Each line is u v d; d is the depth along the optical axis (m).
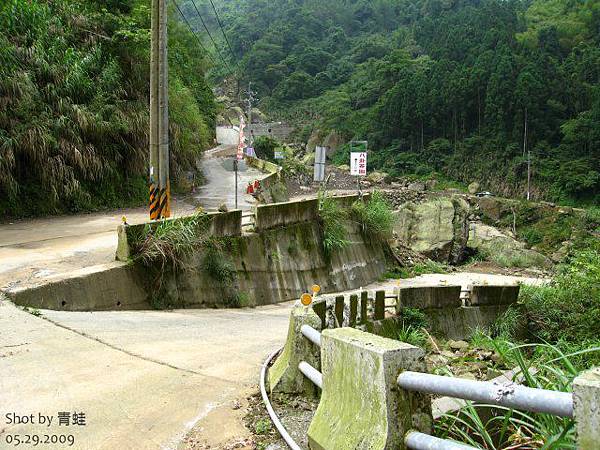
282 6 126.25
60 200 18.17
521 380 4.82
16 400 4.49
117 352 6.00
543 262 31.19
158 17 13.20
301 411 4.33
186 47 37.78
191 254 11.27
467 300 12.41
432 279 21.08
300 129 90.88
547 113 62.25
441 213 33.53
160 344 6.62
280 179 29.88
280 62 110.62
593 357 8.12
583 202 52.69
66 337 6.48
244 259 12.83
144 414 4.29
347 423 2.95
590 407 1.77
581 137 57.16
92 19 22.53
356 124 81.56
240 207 21.34
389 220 20.58
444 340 10.94
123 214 18.45
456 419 3.58
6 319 7.07
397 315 10.70
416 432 2.62
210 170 38.59
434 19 109.94
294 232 15.06
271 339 7.80
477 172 61.50
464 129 68.12
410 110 71.25
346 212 18.00
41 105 18.25
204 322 9.14
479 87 66.12
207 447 3.76
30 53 18.86
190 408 4.42
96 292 9.17
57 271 9.60
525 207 47.22
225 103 98.62
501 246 32.69
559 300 13.30
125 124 20.34
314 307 7.85
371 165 71.19
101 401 4.51
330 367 3.32
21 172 17.38
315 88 105.25
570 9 92.44
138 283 10.07
